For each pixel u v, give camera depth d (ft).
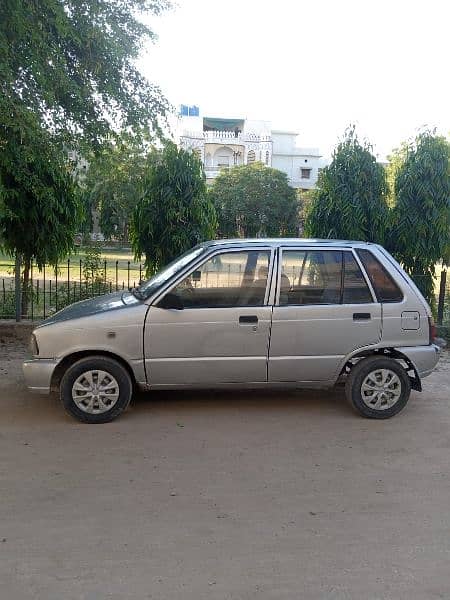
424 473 14.89
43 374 17.93
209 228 32.45
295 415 19.30
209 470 14.82
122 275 39.70
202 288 18.47
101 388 18.08
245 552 11.06
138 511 12.59
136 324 18.03
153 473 14.57
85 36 26.45
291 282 18.75
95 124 28.81
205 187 32.58
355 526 12.11
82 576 10.23
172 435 17.25
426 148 31.65
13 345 28.78
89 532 11.69
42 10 24.99
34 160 26.81
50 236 31.50
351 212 31.30
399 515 12.62
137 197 32.60
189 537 11.57
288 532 11.83
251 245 18.88
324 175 32.50
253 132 245.04
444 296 32.01
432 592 9.91
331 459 15.70
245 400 20.76
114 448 16.17
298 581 10.16
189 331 18.20
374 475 14.71
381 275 19.20
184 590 9.87
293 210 157.99
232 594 9.78
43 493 13.38
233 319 18.33
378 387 18.98
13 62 24.72
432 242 31.86
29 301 32.65
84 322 17.97
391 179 34.65
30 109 24.86
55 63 25.17
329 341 18.76
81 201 34.53
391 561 10.83
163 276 19.75
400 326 19.03
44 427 17.76
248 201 154.51
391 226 32.17
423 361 19.19
